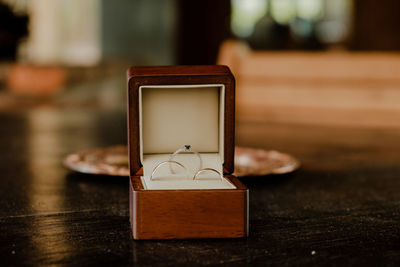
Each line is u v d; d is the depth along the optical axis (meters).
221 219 0.36
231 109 0.39
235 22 3.09
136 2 2.84
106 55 2.83
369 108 1.08
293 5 3.13
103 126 0.99
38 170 0.56
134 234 0.36
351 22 3.24
